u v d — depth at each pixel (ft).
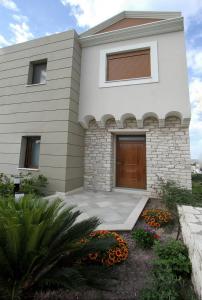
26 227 5.40
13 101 24.82
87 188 24.09
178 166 20.43
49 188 21.01
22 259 5.57
